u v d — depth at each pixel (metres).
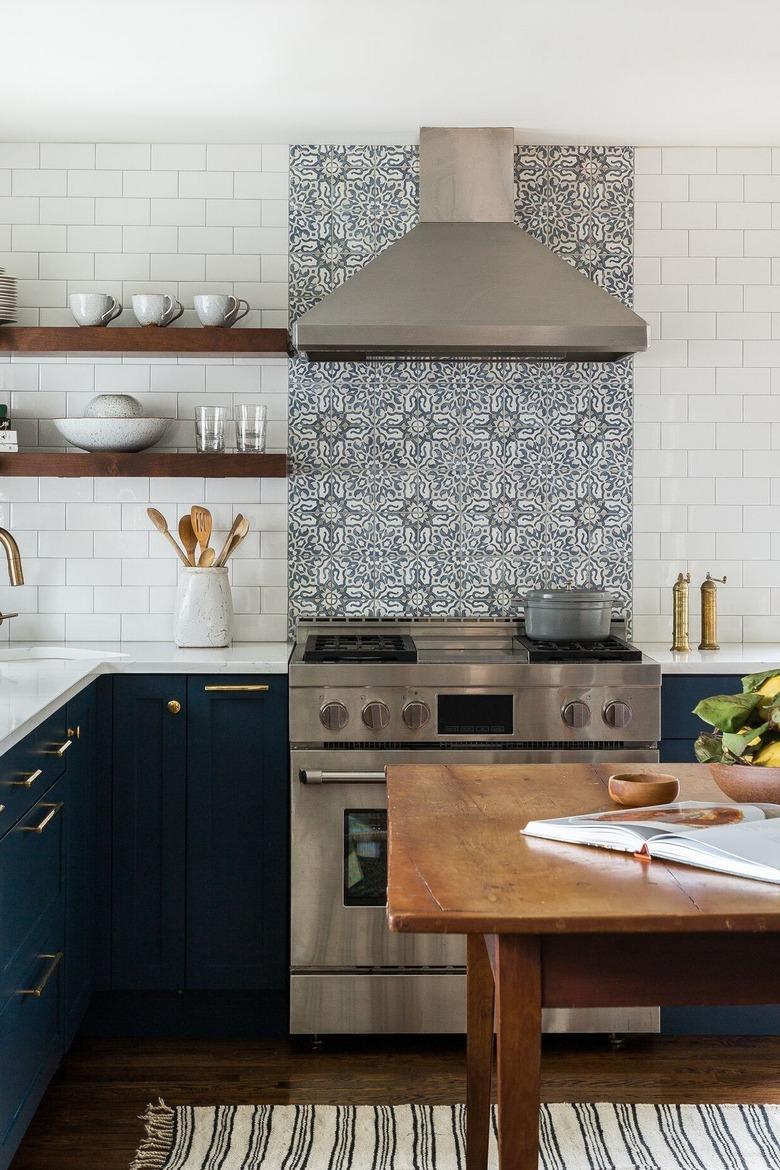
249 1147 2.90
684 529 4.19
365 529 4.16
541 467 4.16
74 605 4.16
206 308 3.86
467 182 3.95
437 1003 3.49
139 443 3.91
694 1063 3.39
